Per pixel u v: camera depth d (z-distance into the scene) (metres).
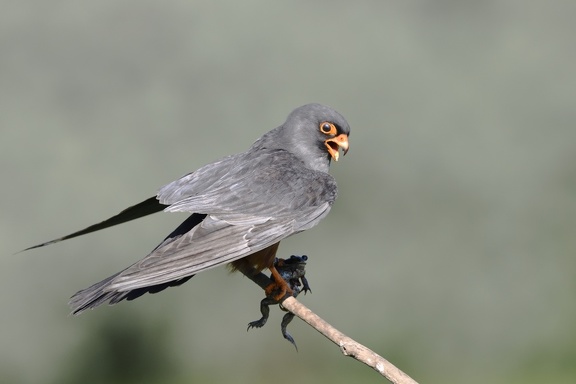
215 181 8.28
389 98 16.83
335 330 6.91
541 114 16.98
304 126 8.77
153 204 8.30
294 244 16.02
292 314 7.38
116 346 15.81
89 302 7.23
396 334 15.91
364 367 15.67
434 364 16.05
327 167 8.89
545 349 16.14
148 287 7.68
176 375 15.77
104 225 7.98
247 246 7.66
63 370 15.77
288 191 8.17
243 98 16.70
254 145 8.85
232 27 17.09
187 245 7.57
